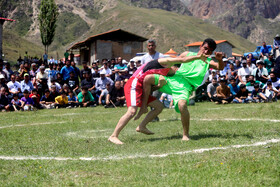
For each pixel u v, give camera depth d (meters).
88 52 55.59
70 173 3.94
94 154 4.96
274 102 13.49
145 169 3.91
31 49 173.75
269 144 4.93
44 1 52.19
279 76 14.65
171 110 12.05
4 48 147.38
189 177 3.54
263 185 3.28
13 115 12.27
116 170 3.95
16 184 3.60
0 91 14.70
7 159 4.81
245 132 6.24
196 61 6.04
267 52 19.67
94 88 16.34
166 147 5.21
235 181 3.37
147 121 6.42
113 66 18.45
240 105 13.06
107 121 9.45
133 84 5.98
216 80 15.54
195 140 5.67
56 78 17.09
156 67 5.94
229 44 64.12
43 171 4.05
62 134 7.29
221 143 5.26
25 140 6.59
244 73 15.90
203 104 14.50
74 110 13.76
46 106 15.04
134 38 50.06
